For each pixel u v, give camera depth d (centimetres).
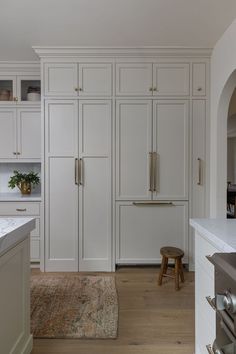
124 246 309
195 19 239
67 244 308
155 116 304
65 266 308
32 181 353
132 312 221
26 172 377
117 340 185
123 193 307
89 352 174
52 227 307
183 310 224
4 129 341
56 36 270
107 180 305
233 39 244
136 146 305
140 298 245
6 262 138
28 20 239
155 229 309
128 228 309
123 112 304
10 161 342
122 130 304
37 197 325
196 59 302
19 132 341
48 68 301
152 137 304
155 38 275
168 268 312
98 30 258
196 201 307
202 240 146
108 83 302
